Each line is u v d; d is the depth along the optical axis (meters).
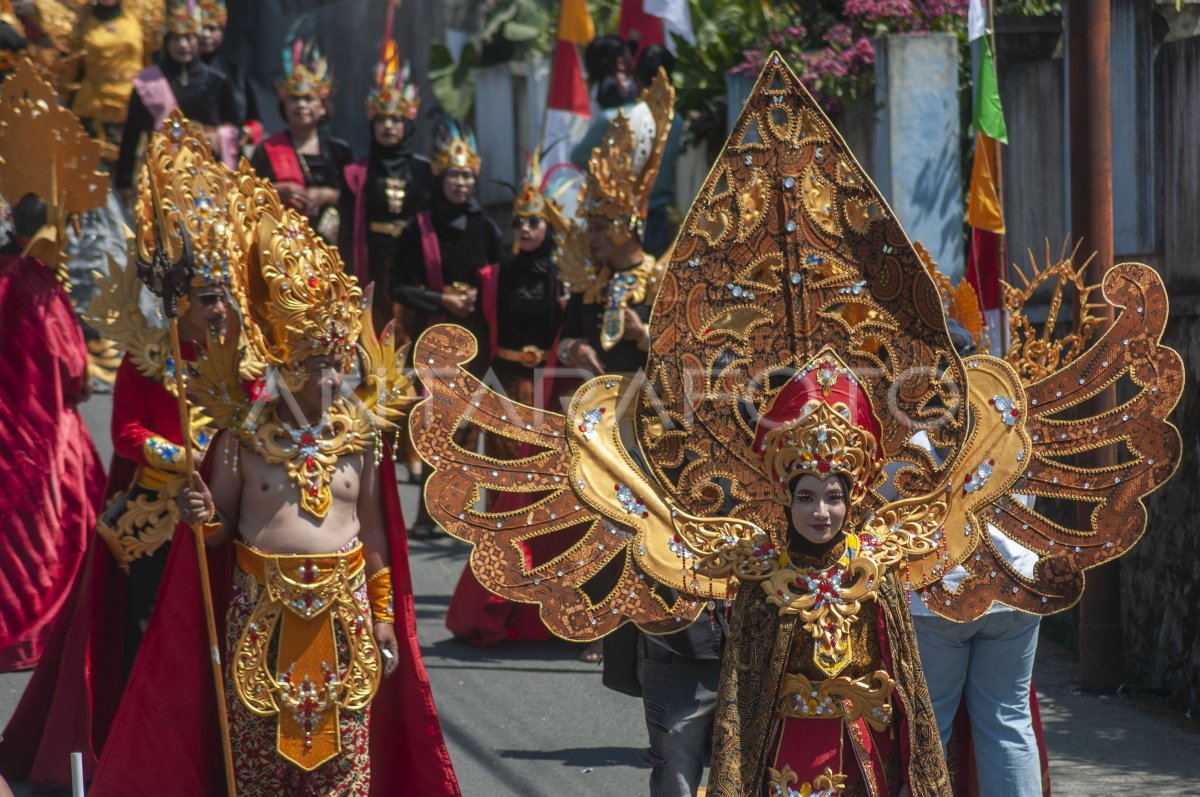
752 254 11.80
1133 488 12.43
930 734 10.86
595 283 20.25
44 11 36.50
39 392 19.12
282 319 12.06
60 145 19.06
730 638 11.09
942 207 25.39
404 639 13.11
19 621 19.09
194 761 12.34
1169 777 15.81
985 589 12.30
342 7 51.56
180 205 12.38
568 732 17.75
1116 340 12.67
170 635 12.35
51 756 15.27
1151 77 19.75
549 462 12.09
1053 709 18.38
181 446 14.80
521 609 21.75
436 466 11.96
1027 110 23.39
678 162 37.47
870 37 27.02
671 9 29.69
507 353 24.48
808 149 11.73
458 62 50.16
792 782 10.92
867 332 11.85
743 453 11.86
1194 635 18.02
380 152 30.47
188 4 33.31
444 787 13.12
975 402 12.43
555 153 33.53
